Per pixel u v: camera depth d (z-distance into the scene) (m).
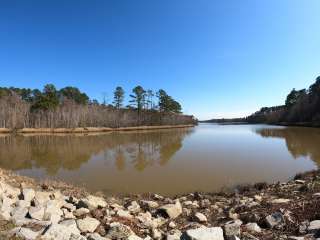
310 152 26.44
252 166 19.84
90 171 19.05
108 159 24.31
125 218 8.11
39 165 21.59
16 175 15.05
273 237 6.68
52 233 5.75
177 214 9.13
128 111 104.94
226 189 13.87
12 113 76.25
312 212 7.82
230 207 10.04
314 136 45.34
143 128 96.12
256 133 57.59
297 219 7.57
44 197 9.05
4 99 86.12
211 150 29.09
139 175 17.53
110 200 11.14
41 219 6.79
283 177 16.50
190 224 8.22
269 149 29.14
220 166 19.97
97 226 6.99
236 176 16.84
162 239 6.89
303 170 18.42
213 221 8.70
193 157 24.39
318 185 11.60
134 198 12.16
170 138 48.50
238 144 34.78
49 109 81.81
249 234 6.76
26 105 84.69
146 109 106.94
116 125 92.44
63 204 8.61
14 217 6.65
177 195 12.93
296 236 6.53
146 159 23.94
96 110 94.12
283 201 9.74
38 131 72.69
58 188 12.82
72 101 98.88
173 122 115.31
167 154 26.77
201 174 17.47
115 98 102.62
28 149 32.56
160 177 16.89
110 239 6.39
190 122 136.38
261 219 7.89
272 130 68.62
